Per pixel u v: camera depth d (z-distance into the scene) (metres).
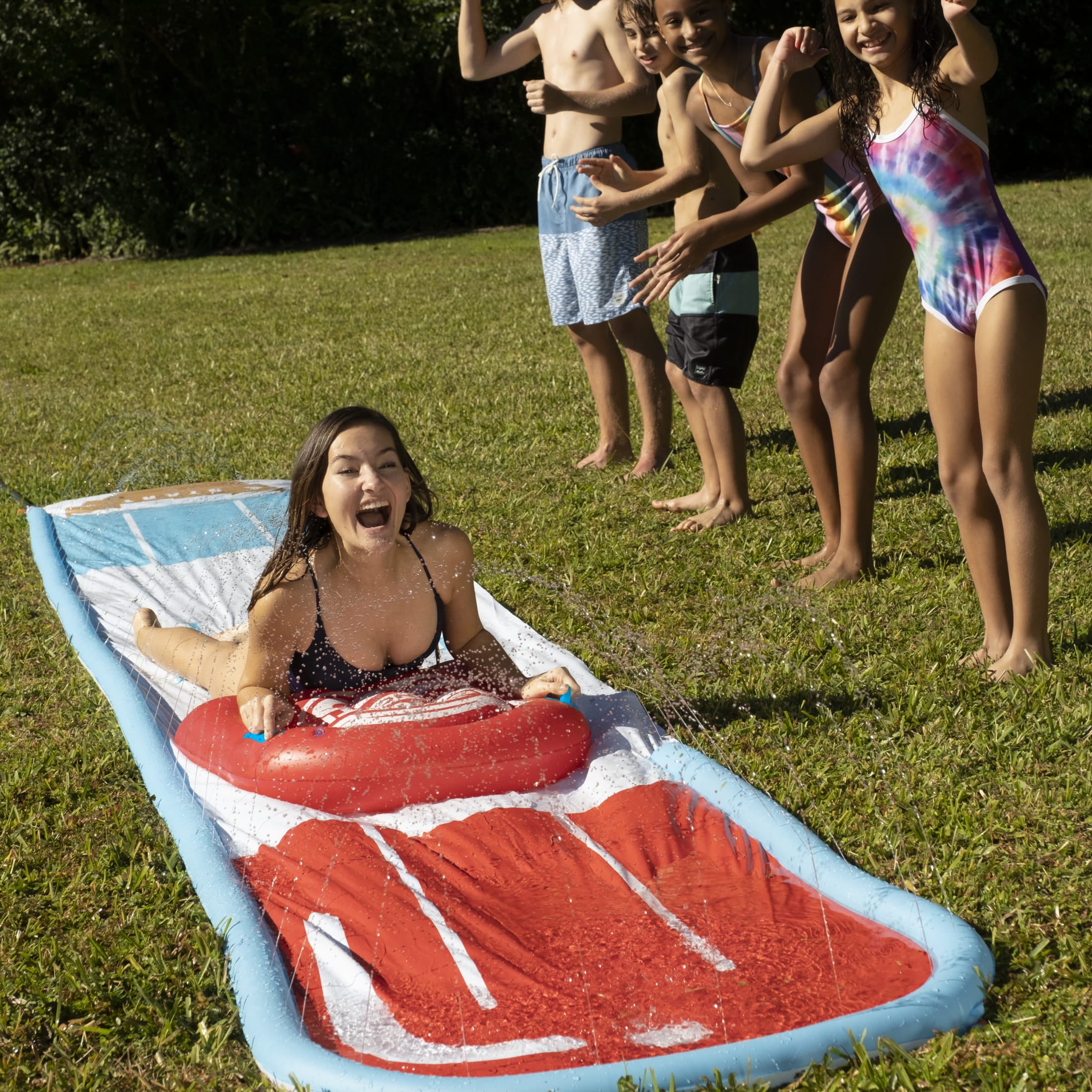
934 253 3.63
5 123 23.48
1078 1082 2.13
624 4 5.17
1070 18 25.05
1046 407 6.96
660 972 2.47
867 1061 2.16
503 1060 2.23
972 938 2.48
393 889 2.80
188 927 2.73
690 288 5.19
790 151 4.02
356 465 3.28
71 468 7.04
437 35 22.19
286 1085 2.21
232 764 3.28
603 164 5.25
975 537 3.85
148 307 14.92
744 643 4.18
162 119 23.62
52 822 3.23
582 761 3.36
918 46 3.50
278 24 23.36
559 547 5.25
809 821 3.08
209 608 4.76
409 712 3.36
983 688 3.70
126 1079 2.30
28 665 4.32
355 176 24.38
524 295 13.80
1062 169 25.61
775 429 7.04
